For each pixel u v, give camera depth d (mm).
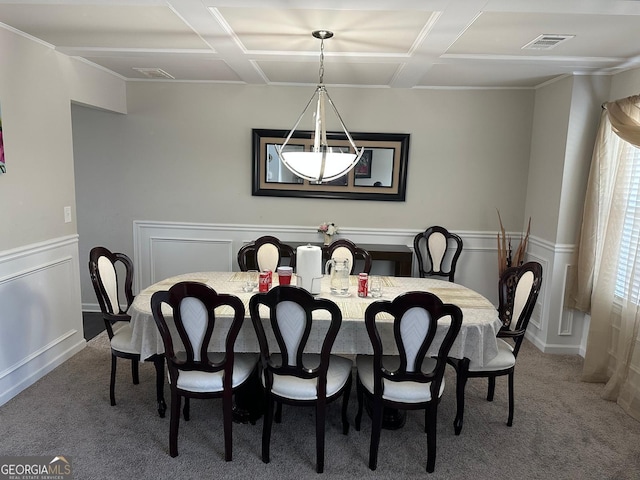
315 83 4371
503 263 4371
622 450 2561
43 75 3199
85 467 2309
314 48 3137
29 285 3111
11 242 2943
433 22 2516
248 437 2607
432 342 2408
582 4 2176
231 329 2246
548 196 4008
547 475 2336
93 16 2553
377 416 2318
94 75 3865
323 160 2545
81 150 4586
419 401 2295
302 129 4496
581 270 3639
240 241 4688
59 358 3455
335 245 3693
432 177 4531
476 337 2484
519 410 2973
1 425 2656
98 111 4516
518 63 3354
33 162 3131
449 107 4418
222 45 3104
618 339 3186
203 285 2160
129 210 4680
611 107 3271
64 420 2725
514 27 2559
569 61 3250
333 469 2346
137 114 4520
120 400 2973
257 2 2252
